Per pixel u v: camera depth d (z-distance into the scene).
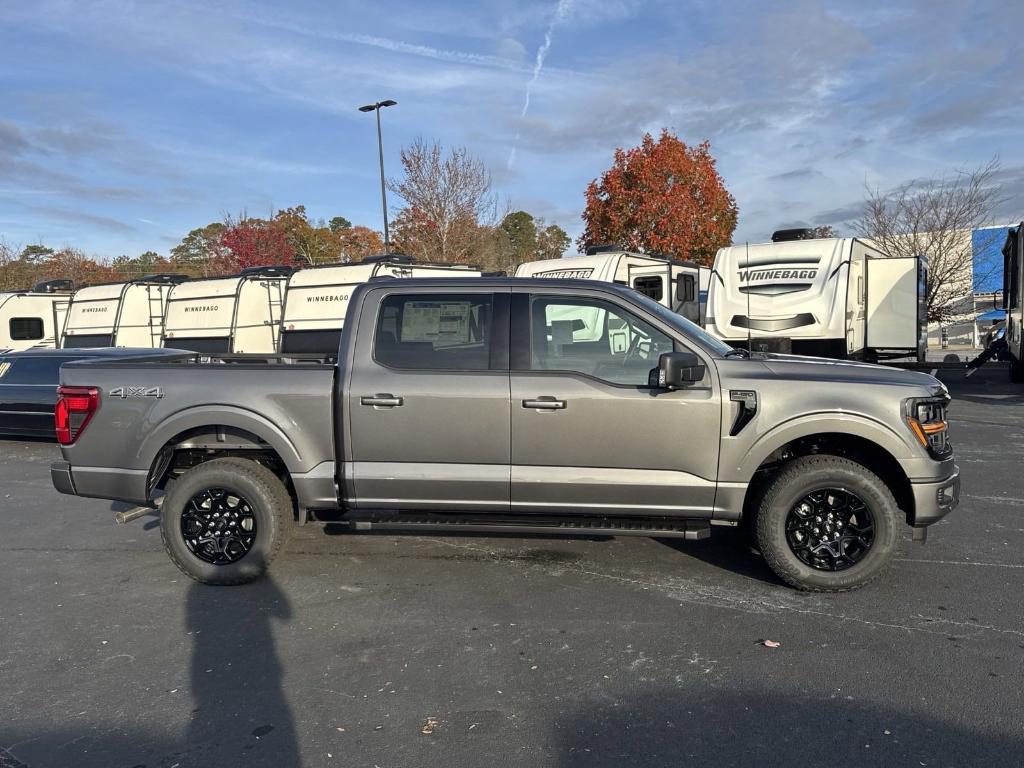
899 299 13.52
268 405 4.95
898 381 4.70
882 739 3.21
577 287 4.91
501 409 4.77
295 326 15.55
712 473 4.70
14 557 5.91
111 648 4.24
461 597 4.88
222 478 5.05
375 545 5.95
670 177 22.38
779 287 12.72
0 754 3.23
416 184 25.05
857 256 13.20
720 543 5.87
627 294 4.89
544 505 4.85
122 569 5.59
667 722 3.38
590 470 4.77
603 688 3.69
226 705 3.60
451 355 4.89
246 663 4.03
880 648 4.05
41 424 10.41
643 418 4.68
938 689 3.62
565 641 4.21
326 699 3.63
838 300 12.39
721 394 4.65
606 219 23.12
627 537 6.04
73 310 20.42
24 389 10.50
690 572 5.24
